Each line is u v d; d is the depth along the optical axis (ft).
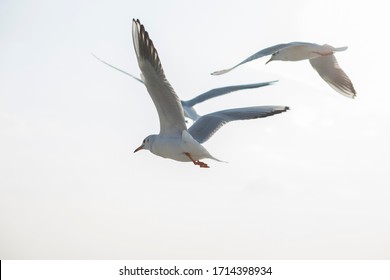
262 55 28.84
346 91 32.01
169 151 23.98
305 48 30.30
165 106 23.34
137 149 24.86
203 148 23.40
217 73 28.43
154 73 22.15
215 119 26.23
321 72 32.35
